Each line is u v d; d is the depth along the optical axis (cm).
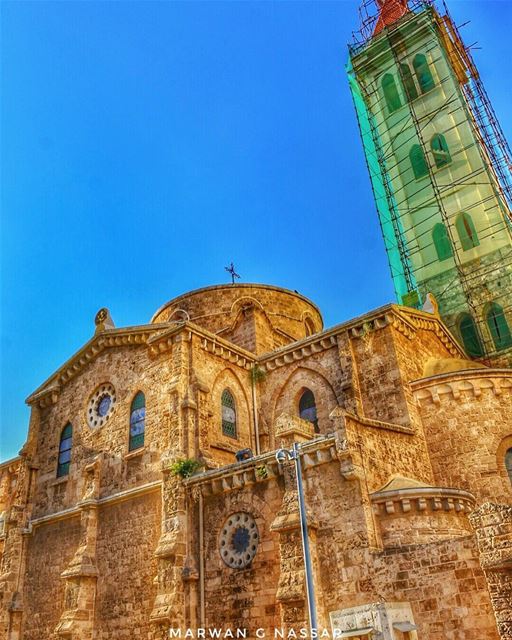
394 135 5447
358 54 5941
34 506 3362
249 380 3356
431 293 4697
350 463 2138
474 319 4428
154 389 3020
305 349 3228
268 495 2380
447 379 2869
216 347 3169
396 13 6069
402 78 5544
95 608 2702
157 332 3164
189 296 4331
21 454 3528
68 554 2995
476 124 5172
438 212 4912
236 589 2316
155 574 2569
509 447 2762
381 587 1928
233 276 4597
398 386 2828
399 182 5272
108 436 3139
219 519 2488
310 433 2616
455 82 5238
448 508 2120
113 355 3356
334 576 2038
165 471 2684
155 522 2681
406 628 1678
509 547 1556
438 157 5088
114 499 2877
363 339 3034
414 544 1925
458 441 2756
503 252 4475
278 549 2262
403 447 2578
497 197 4638
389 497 2091
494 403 2836
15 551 3206
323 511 2156
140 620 2527
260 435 3216
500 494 2627
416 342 3203
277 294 4375
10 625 2991
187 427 2750
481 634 1711
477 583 1762
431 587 1839
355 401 2877
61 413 3531
